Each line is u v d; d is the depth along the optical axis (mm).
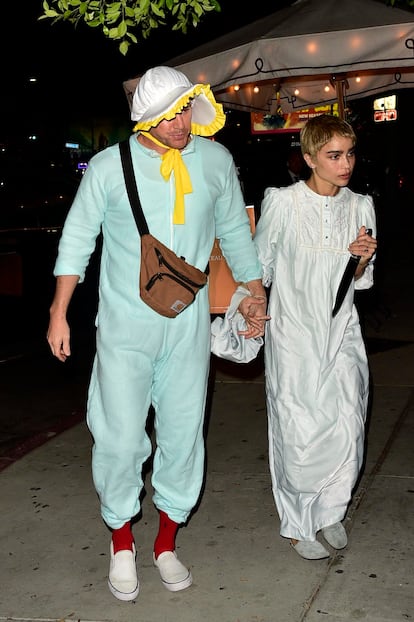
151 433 5633
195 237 3330
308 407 3689
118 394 3375
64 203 16703
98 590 3637
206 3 4594
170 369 3426
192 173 3301
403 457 5035
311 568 3732
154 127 3170
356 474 3758
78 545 4082
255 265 3639
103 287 3385
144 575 3738
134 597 3520
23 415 6570
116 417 3395
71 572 3812
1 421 6434
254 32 5980
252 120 8570
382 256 11414
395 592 3490
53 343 3400
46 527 4301
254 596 3518
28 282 12125
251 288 3635
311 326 3672
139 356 3363
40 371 7926
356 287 3857
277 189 3711
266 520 4254
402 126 20359
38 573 3812
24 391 7246
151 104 3186
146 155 3254
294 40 5578
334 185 3617
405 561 3754
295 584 3600
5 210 15891
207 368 3514
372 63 5551
